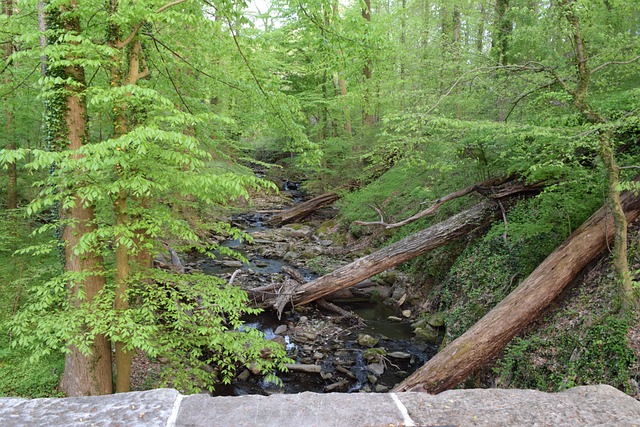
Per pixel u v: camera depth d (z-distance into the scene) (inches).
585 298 231.5
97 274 203.8
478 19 397.7
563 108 269.1
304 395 64.3
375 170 609.6
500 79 264.2
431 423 57.6
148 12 174.6
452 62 281.6
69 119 211.9
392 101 404.8
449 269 385.7
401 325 355.6
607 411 60.5
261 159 978.1
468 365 224.1
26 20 238.1
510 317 233.5
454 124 235.9
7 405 60.3
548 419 58.5
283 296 368.5
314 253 530.6
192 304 212.7
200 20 206.1
